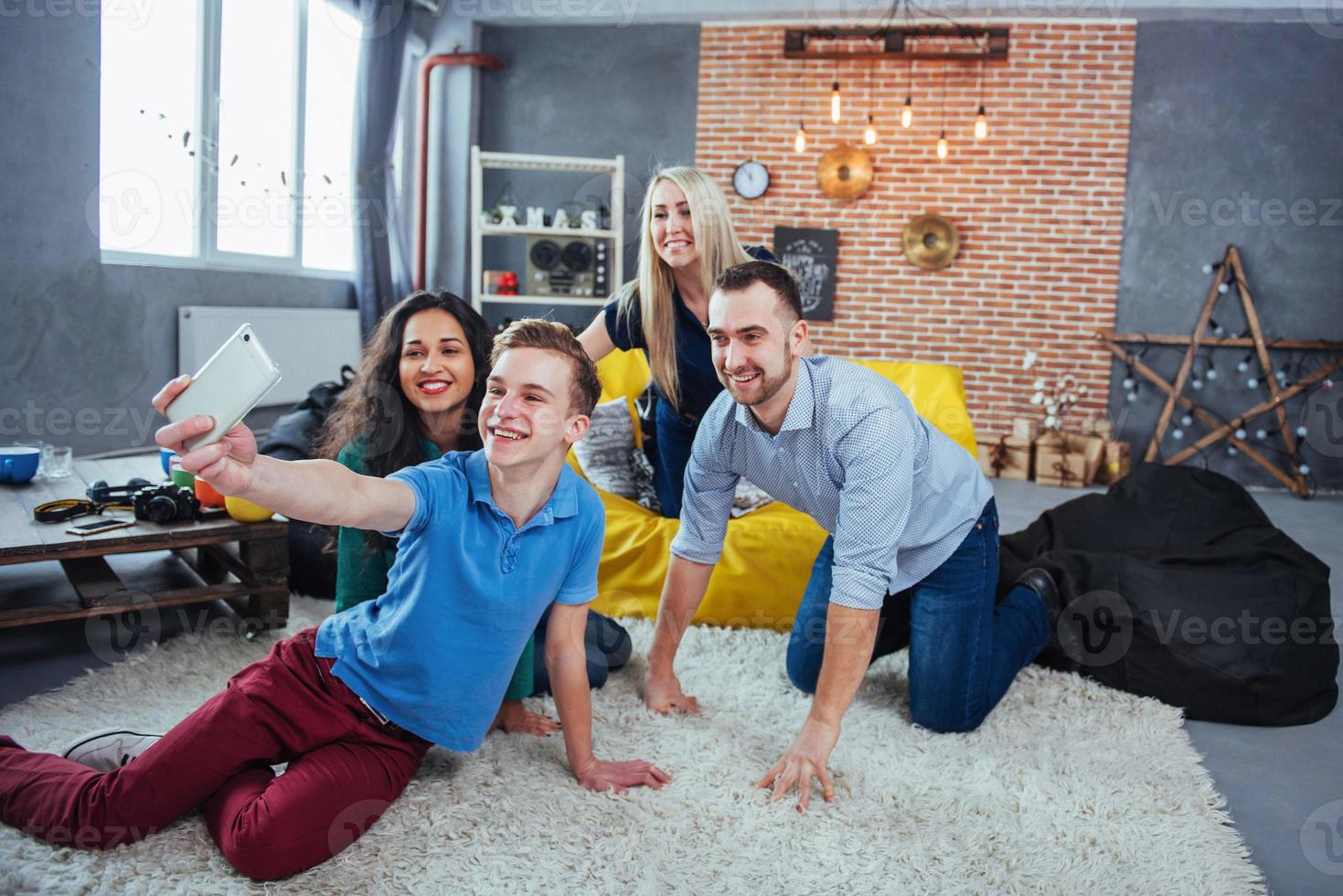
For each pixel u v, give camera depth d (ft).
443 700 4.68
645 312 7.04
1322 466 19.31
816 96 20.84
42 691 6.49
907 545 6.07
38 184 12.41
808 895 4.46
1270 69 19.22
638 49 21.47
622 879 4.48
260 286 16.97
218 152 15.85
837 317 21.15
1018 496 17.16
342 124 19.58
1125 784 5.68
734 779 5.47
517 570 4.60
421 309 5.57
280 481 3.59
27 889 4.14
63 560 7.81
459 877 4.42
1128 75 19.66
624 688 6.81
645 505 9.54
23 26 12.01
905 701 6.84
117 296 13.75
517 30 21.83
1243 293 19.36
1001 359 20.59
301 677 4.58
